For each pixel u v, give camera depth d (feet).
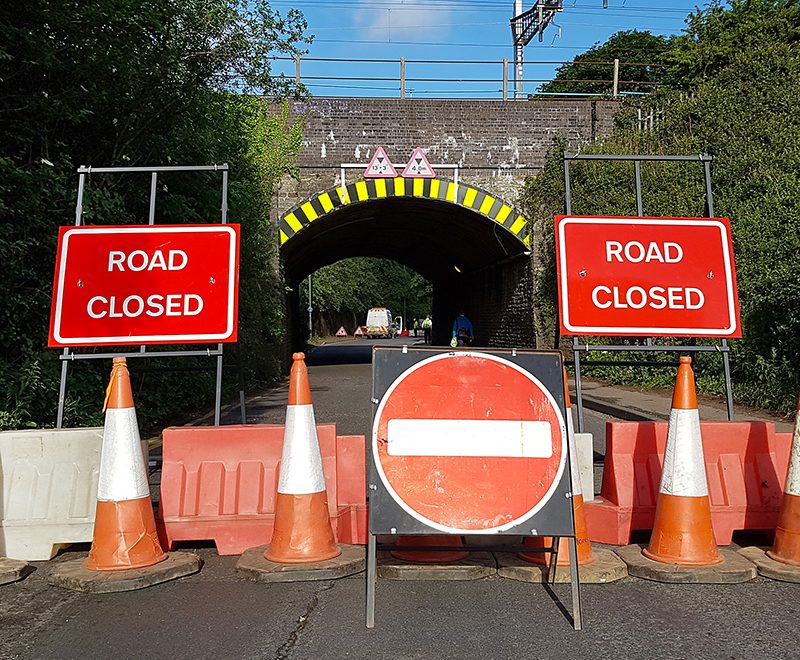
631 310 21.34
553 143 68.95
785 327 38.01
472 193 68.59
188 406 43.62
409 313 319.27
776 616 13.23
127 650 11.95
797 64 57.06
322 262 130.52
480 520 13.70
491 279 88.69
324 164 67.36
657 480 17.81
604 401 44.04
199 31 36.73
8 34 27.22
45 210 30.63
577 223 21.76
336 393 54.65
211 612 13.52
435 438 14.20
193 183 44.80
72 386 30.83
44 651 11.95
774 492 17.75
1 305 28.50
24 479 17.25
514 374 14.80
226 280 20.94
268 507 17.19
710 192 22.53
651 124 65.57
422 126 68.44
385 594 14.42
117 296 20.61
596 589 14.70
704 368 46.09
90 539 16.96
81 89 31.50
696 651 11.76
